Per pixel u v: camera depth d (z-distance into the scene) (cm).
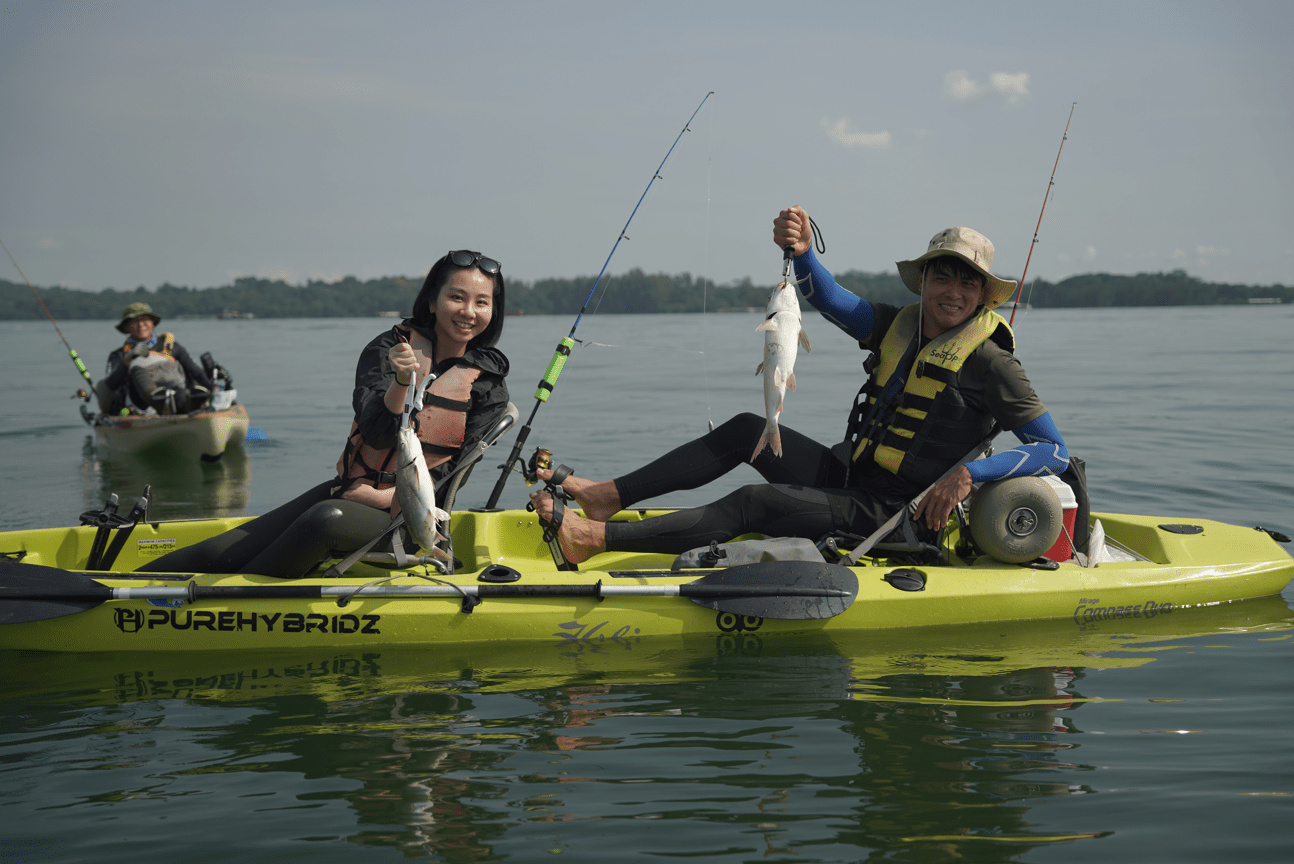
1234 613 405
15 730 289
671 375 2014
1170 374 1727
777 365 366
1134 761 263
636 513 457
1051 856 216
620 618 369
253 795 247
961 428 388
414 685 326
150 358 990
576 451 905
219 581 366
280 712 303
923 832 227
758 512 405
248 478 807
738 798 244
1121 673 333
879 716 296
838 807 238
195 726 292
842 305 421
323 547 366
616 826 230
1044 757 266
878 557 417
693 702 309
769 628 375
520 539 448
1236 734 280
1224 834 225
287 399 1522
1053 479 413
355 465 381
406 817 235
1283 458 794
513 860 216
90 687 325
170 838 226
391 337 379
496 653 357
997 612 388
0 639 360
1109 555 432
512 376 2012
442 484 383
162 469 856
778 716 297
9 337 5569
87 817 236
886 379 407
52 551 428
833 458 420
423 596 365
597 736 283
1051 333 4138
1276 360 2080
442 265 377
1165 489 672
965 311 389
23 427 1179
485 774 258
